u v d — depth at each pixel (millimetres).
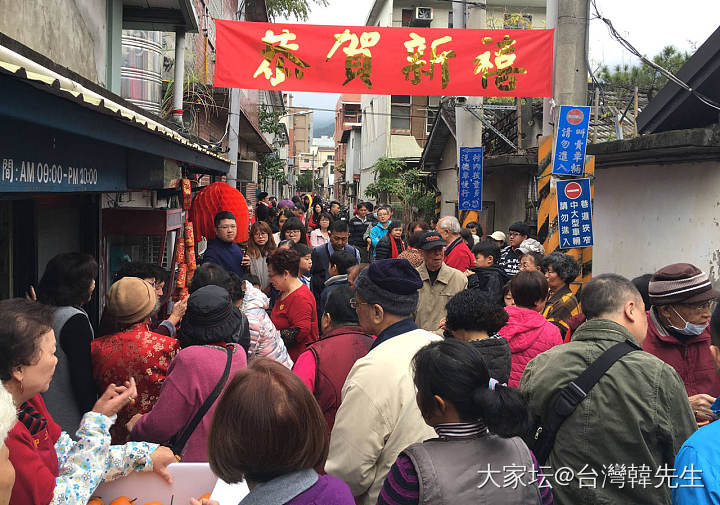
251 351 3955
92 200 5363
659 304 3055
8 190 2592
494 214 15836
